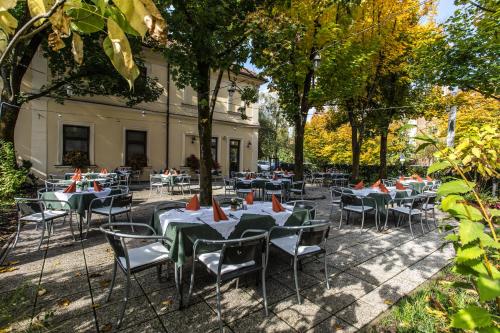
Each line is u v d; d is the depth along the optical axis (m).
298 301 2.62
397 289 2.91
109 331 2.15
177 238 2.61
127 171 11.48
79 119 11.37
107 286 2.85
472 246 1.06
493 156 1.49
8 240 4.29
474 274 1.08
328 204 8.38
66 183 6.98
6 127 7.47
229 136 16.16
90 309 2.44
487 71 5.68
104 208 4.78
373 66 9.51
